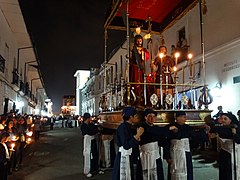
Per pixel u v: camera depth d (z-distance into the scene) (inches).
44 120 1181.1
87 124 308.3
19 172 328.5
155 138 204.7
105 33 387.5
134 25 399.5
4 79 627.8
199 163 333.4
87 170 300.7
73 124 1573.6
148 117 208.8
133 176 197.9
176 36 592.1
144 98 273.4
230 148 211.5
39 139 735.7
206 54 484.7
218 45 455.8
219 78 452.4
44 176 307.3
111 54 832.9
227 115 217.8
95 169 307.6
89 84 2058.3
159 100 281.6
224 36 442.3
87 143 304.7
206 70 486.9
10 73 729.6
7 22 681.6
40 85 1635.1
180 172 205.3
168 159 207.9
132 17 397.4
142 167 202.5
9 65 710.5
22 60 985.5
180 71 535.8
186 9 356.8
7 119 345.4
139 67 301.6
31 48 923.4
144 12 384.8
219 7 456.4
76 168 348.5
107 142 339.9
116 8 319.0
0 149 254.4
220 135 217.0
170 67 319.0
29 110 1269.7
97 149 319.9
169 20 397.4
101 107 387.5
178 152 207.0
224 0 443.5
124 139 191.8
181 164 205.9
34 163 386.6
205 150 397.1
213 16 471.8
